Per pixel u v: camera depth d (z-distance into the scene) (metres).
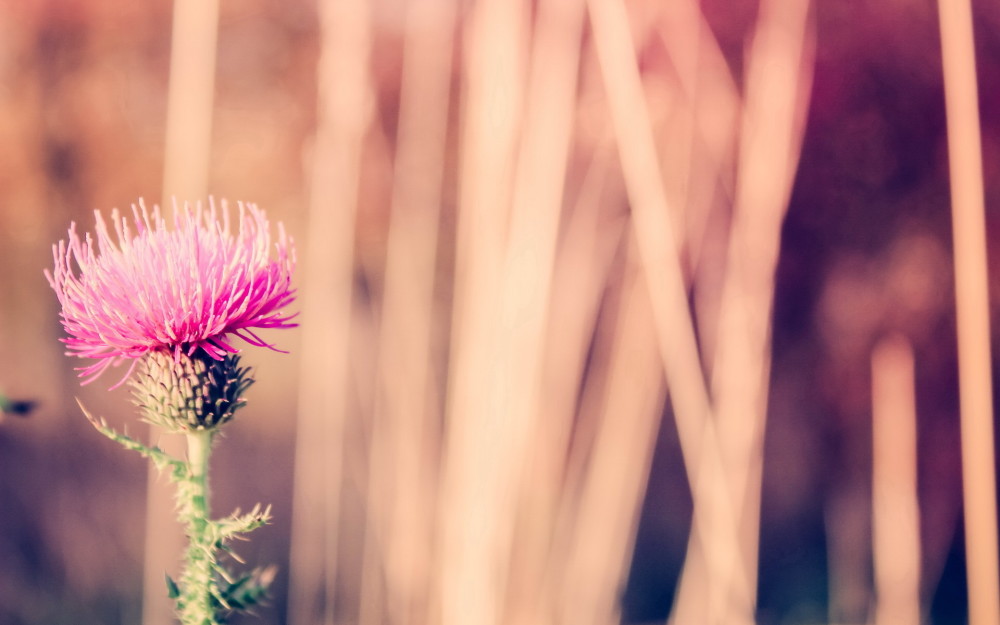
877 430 0.62
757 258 0.56
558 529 0.60
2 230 0.86
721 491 0.54
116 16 0.88
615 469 0.60
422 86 0.64
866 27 0.64
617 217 0.66
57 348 0.87
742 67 0.64
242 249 0.45
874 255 0.67
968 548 0.51
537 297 0.56
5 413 0.45
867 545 0.75
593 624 0.58
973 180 0.50
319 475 0.65
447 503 0.57
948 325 0.65
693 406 0.54
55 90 0.87
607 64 0.54
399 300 0.64
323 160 0.59
